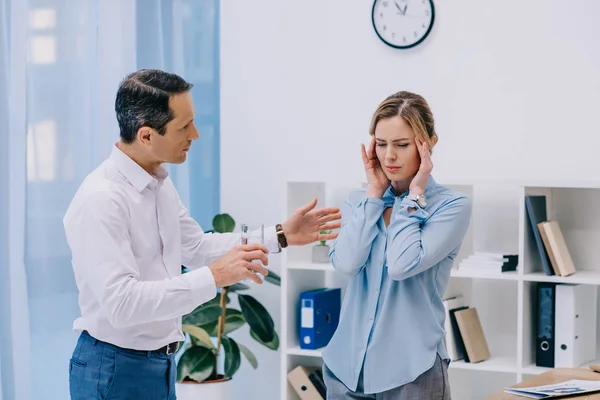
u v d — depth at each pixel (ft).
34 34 11.43
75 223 7.45
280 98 13.76
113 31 12.37
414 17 12.64
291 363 12.69
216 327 12.94
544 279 10.79
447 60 12.51
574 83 11.75
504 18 12.13
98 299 7.30
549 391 7.16
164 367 7.95
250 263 7.59
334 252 8.09
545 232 10.92
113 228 7.42
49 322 11.68
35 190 11.48
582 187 10.55
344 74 13.26
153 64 13.34
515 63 12.09
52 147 11.66
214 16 14.20
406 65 12.80
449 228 7.70
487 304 12.39
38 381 11.57
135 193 7.76
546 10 11.88
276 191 13.84
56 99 11.69
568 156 11.82
